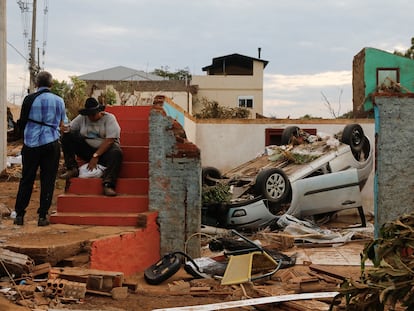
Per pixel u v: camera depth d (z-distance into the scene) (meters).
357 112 26.19
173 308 5.65
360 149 13.93
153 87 37.38
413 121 8.66
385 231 5.06
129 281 6.92
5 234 7.57
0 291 5.80
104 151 9.30
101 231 7.94
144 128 10.89
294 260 8.39
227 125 16.88
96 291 6.28
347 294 4.61
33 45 31.88
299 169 12.84
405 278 4.34
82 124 9.48
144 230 8.39
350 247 10.70
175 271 7.37
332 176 13.02
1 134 14.31
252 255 7.35
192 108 42.47
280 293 6.49
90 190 9.22
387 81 25.08
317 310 5.70
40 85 8.23
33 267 6.40
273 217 11.91
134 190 9.23
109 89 22.80
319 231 11.41
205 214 11.81
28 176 8.19
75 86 22.88
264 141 16.78
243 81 43.59
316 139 14.68
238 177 13.11
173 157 8.85
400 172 8.66
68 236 7.46
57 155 8.22
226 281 7.11
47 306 5.67
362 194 15.85
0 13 14.45
